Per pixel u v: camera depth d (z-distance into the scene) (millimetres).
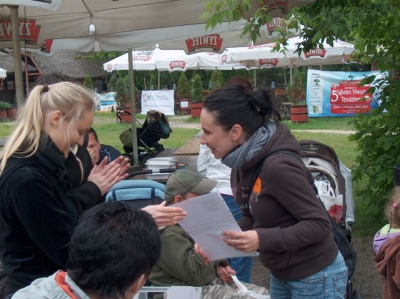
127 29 6723
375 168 6145
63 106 2145
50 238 2096
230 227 2291
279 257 2330
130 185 3738
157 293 2637
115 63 16688
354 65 28000
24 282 2189
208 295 2699
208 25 4750
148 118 10539
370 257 5859
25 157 2113
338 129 16812
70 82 2363
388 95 6012
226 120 2295
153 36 7148
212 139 2346
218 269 2992
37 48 7465
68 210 2213
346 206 4938
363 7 5496
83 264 1491
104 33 6883
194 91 24250
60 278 1587
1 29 5953
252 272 5641
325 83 19922
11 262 2201
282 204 2242
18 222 2127
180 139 16375
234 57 14484
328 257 2346
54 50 7609
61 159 2176
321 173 4883
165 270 2889
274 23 6320
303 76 22141
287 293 2592
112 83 31734
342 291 2424
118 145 15445
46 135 2145
